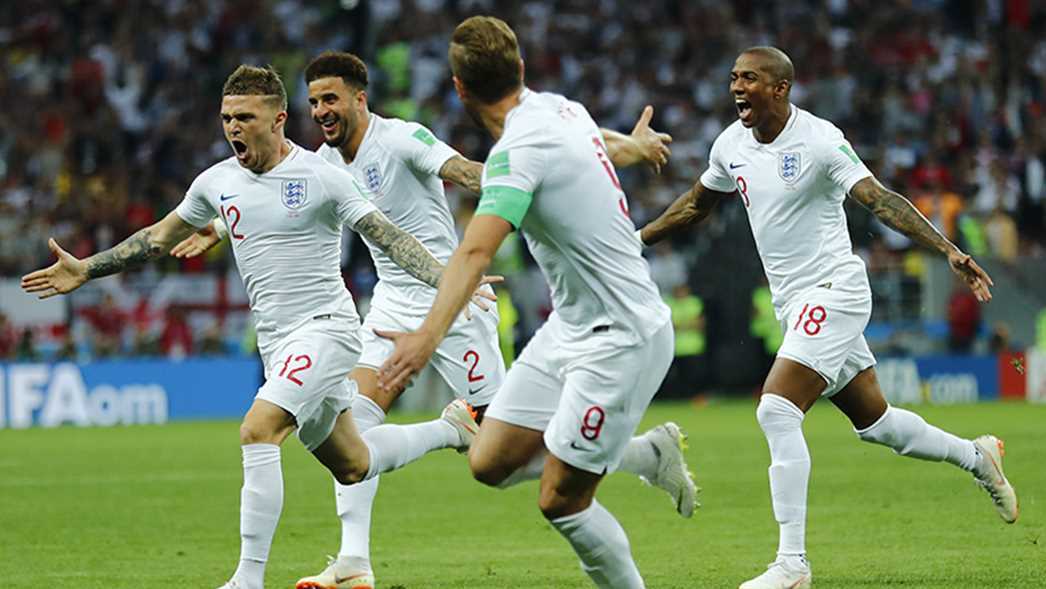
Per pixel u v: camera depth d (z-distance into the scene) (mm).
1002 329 43844
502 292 40656
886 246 45500
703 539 16922
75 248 44406
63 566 15469
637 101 54500
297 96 53562
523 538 17359
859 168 14062
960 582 13539
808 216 14344
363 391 14742
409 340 9789
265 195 13164
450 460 27500
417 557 15938
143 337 40750
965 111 54344
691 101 55094
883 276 44125
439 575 14664
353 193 13125
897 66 57125
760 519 18594
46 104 52406
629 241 10695
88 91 52844
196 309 41938
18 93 52812
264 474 12703
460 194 45938
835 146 14117
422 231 15281
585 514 10719
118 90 53750
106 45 55000
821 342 14016
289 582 14500
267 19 55688
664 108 54375
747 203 14719
